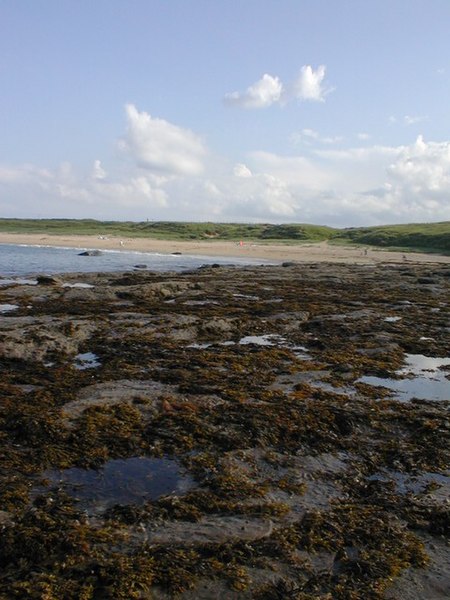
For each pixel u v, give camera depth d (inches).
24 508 263.6
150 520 254.8
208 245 3469.5
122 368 506.9
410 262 2294.5
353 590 212.5
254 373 502.9
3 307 839.7
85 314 773.9
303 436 358.0
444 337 694.5
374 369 533.0
